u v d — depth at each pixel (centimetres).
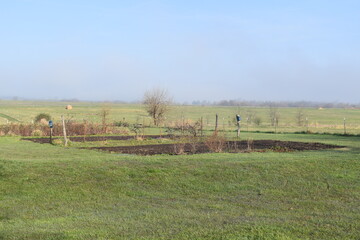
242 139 2500
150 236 719
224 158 1451
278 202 982
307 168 1274
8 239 723
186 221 817
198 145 2109
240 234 719
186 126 2784
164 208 934
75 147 2048
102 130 3055
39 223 828
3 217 893
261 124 5191
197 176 1202
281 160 1377
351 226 778
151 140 2414
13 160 1409
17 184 1155
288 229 752
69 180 1181
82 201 1017
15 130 2859
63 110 8331
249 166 1291
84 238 716
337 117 8000
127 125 3225
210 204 966
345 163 1332
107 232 748
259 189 1095
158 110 4631
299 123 5091
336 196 1032
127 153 1752
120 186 1133
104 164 1327
